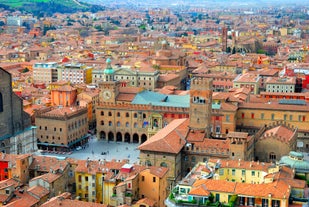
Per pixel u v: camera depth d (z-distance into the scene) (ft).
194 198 515.50
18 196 599.57
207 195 510.58
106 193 645.10
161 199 645.51
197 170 623.36
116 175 650.84
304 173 583.17
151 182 636.48
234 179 618.44
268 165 617.62
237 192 513.45
